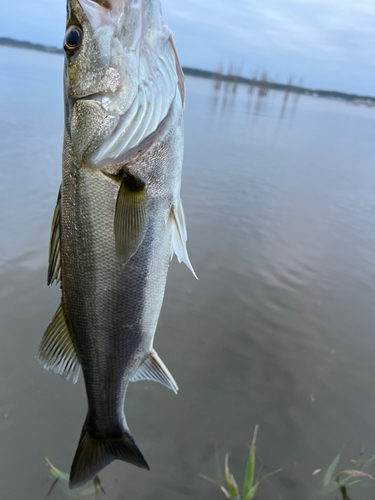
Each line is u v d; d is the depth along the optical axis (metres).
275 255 0.90
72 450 0.43
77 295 0.27
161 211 0.26
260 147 2.30
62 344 0.29
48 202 0.98
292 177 1.66
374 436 0.47
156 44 0.24
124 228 0.25
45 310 0.62
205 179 1.44
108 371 0.29
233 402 0.51
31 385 0.50
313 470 0.42
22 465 0.42
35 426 0.45
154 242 0.26
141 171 0.25
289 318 0.68
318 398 0.52
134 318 0.28
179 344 0.60
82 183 0.25
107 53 0.23
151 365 0.29
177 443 0.45
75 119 0.24
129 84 0.23
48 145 1.52
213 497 0.40
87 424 0.31
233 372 0.55
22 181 1.10
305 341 0.62
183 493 0.40
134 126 0.24
